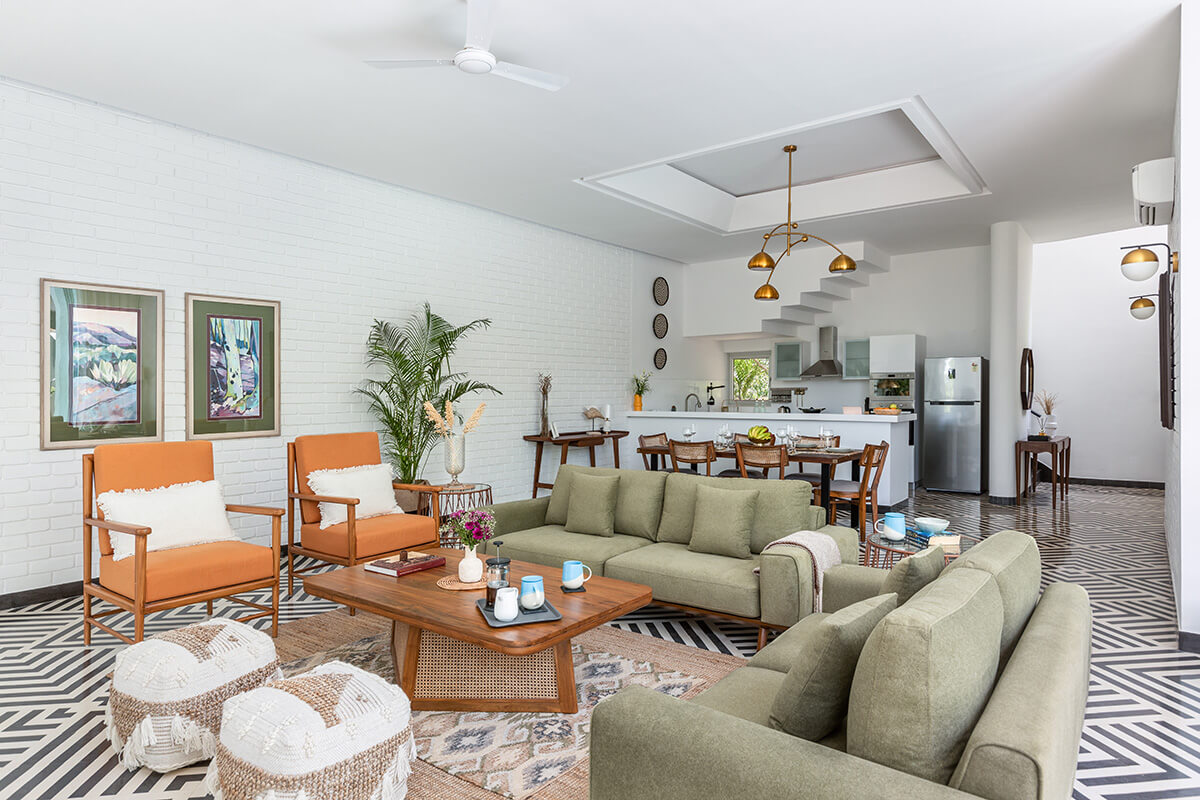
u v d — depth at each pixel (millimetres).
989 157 5496
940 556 2297
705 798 1469
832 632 1623
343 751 2033
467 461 6910
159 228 4766
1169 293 4500
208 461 4055
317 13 3420
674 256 9539
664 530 4305
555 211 7145
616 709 1637
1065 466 8453
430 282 6543
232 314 5145
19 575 4203
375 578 3295
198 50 3779
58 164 4332
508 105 4504
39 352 4273
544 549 4160
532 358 7625
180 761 2387
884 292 9602
